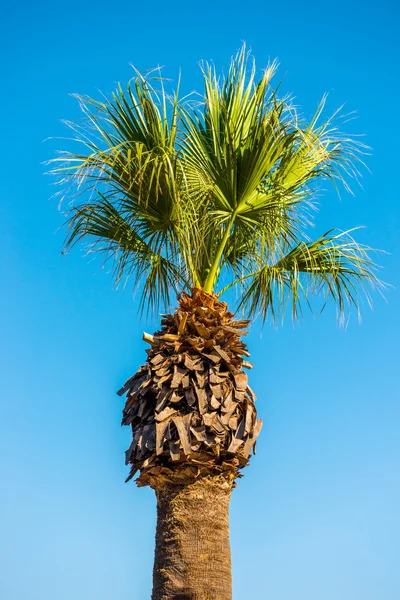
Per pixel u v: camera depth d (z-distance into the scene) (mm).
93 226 9156
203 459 7930
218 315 8391
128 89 8438
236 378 8227
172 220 8734
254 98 8594
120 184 8609
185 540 7770
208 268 8852
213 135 8492
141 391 8250
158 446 7859
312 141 8664
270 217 8773
